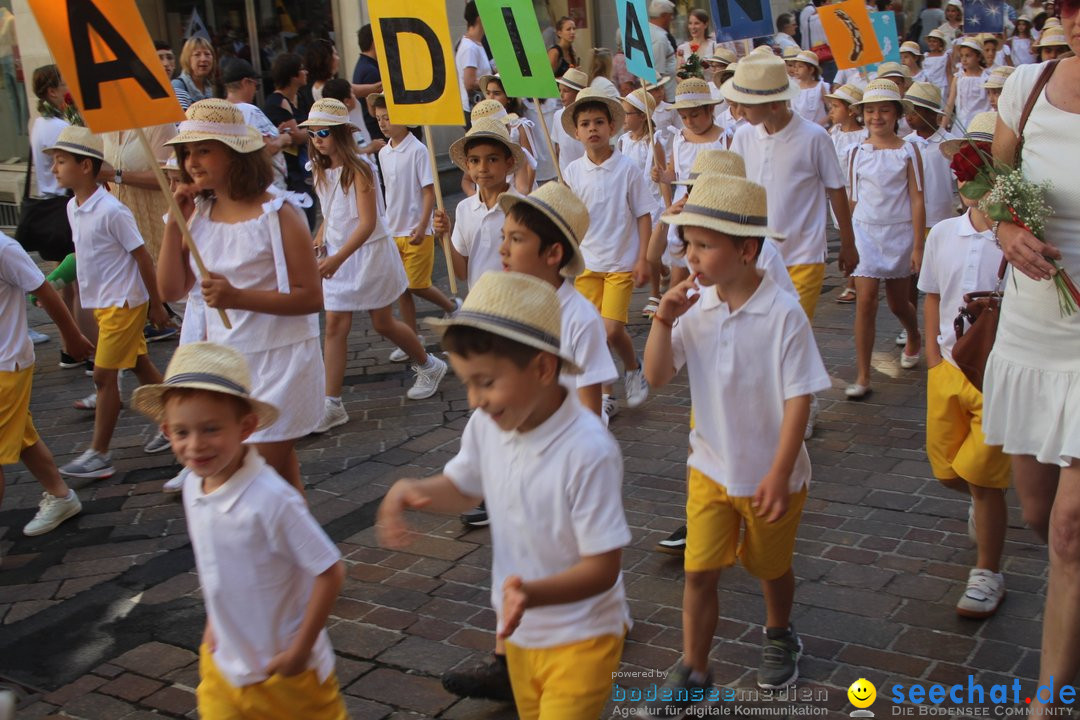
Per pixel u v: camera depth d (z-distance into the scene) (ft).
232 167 15.38
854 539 17.72
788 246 22.30
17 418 19.11
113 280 22.25
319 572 10.70
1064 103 12.16
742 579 16.52
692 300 12.56
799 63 41.34
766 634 13.89
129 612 16.90
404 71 18.49
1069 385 12.39
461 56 44.98
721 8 25.67
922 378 25.66
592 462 9.67
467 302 9.45
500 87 36.42
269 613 10.77
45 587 17.94
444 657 14.92
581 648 9.98
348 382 28.45
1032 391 12.72
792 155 21.86
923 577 16.34
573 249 13.00
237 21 50.88
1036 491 13.26
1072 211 12.16
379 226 25.27
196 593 17.49
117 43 14.33
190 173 15.48
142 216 32.01
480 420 10.43
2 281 18.76
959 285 15.10
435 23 18.31
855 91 33.58
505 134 19.45
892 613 15.38
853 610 15.51
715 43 47.80
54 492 20.38
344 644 15.35
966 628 14.89
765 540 13.03
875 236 24.72
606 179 23.31
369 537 18.89
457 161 20.31
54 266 41.11
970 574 15.56
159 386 10.57
